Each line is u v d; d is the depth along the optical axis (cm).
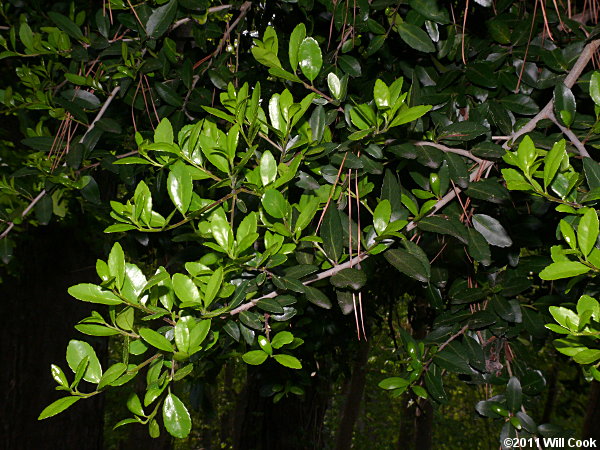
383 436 1429
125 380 104
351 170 141
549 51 176
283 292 138
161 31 184
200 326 101
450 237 194
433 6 165
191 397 303
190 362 121
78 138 200
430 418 1030
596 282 157
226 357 261
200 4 191
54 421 480
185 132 120
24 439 470
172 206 252
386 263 307
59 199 302
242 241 106
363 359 736
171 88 204
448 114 184
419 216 135
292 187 184
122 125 238
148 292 110
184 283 103
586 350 89
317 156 131
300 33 126
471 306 202
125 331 106
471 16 203
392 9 181
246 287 117
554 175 108
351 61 178
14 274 479
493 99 186
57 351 484
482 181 141
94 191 203
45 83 216
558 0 200
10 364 472
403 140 138
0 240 229
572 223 110
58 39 202
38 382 478
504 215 195
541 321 200
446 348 185
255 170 118
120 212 107
